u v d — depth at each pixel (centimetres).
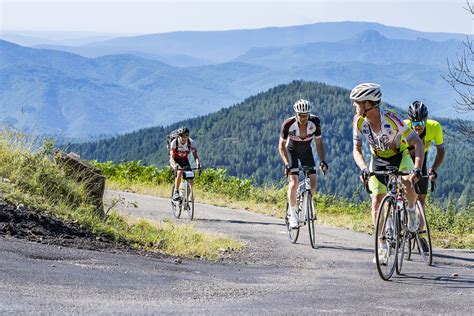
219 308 451
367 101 699
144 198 1902
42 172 1021
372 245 1164
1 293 422
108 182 2306
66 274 538
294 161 1091
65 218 910
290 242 1143
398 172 696
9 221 786
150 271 641
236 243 1052
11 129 1088
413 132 704
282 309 460
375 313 462
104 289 494
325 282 662
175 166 1477
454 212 1548
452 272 762
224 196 2114
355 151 728
